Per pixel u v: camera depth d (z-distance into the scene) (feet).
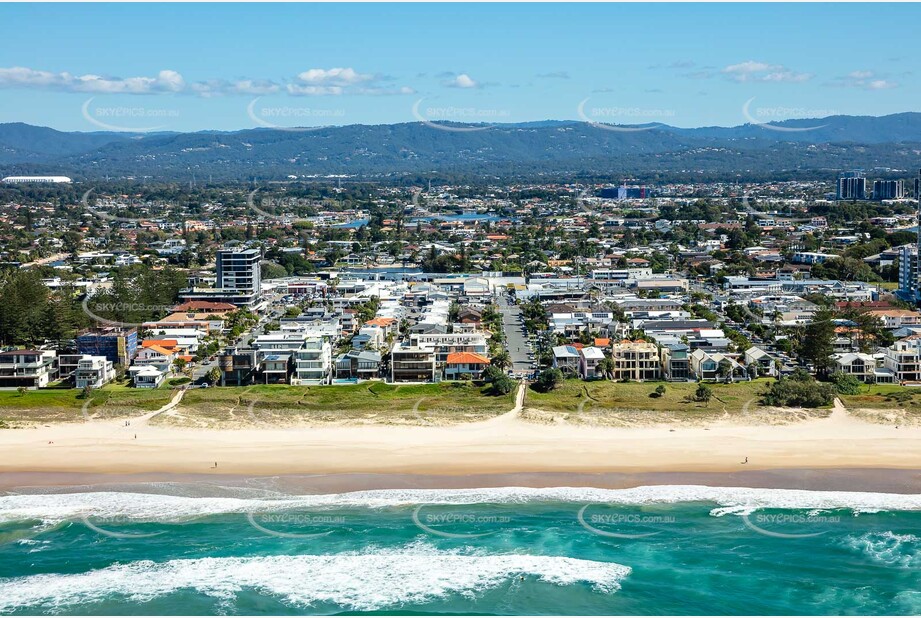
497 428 460.55
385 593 307.37
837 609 297.53
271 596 306.35
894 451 424.87
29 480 402.52
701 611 296.71
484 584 312.50
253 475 405.39
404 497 379.96
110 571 322.96
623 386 519.19
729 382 524.11
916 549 334.03
